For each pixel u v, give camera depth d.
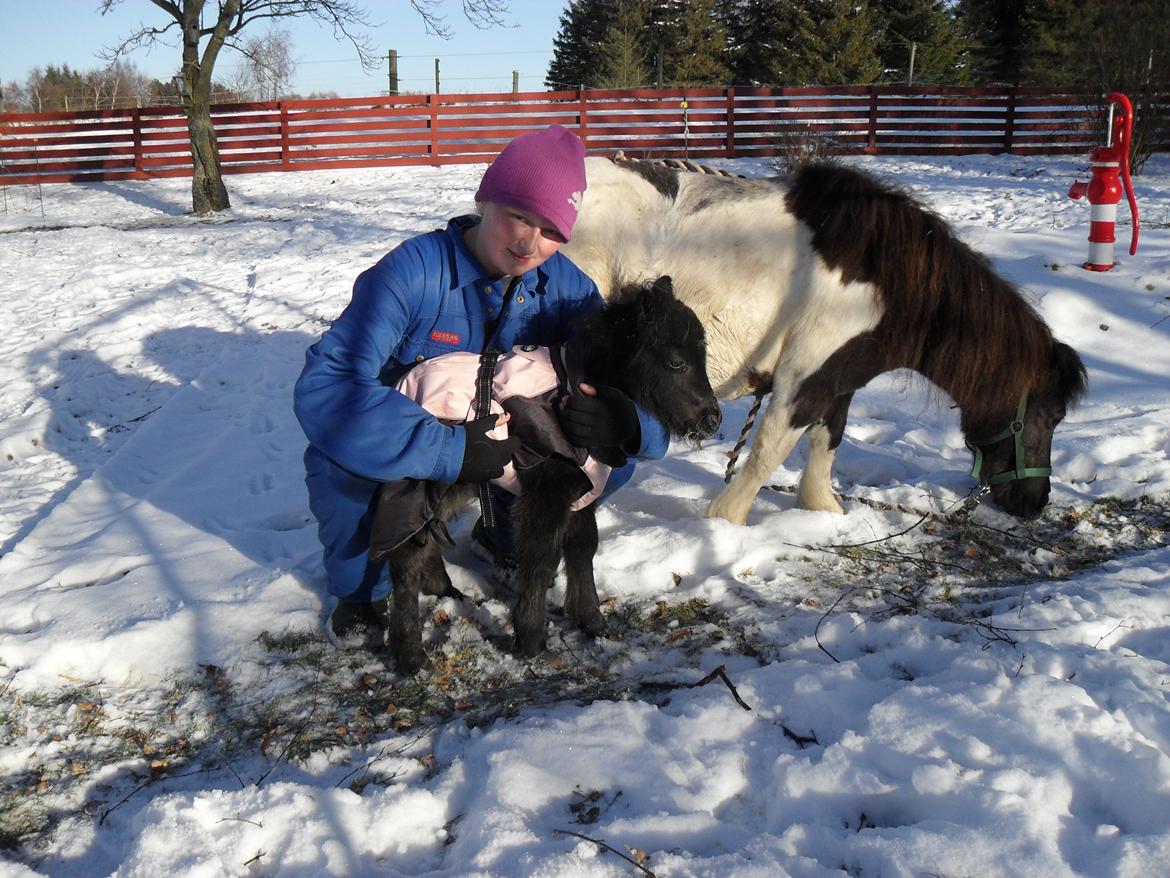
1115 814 2.37
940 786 2.41
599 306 3.43
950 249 3.82
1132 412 5.68
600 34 43.62
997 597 3.64
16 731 2.98
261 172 20.12
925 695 2.79
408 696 3.12
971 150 19.23
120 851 2.46
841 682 2.96
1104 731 2.57
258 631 3.45
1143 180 14.94
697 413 3.17
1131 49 15.41
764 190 3.96
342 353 3.08
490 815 2.41
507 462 3.05
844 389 3.95
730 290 3.94
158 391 6.82
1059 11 27.00
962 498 4.51
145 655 3.31
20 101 43.72
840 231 3.77
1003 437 4.09
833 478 4.95
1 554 4.35
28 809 2.65
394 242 11.81
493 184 3.00
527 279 3.35
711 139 19.59
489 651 3.38
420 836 2.45
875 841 2.26
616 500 4.57
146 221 15.48
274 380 6.74
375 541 3.02
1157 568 3.81
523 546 3.20
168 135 20.31
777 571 3.85
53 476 5.41
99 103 37.56
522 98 19.98
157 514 4.54
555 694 3.12
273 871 2.34
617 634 3.48
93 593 3.71
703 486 4.73
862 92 19.44
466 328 3.34
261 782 2.71
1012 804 2.31
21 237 13.70
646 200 4.10
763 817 2.49
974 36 34.41
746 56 40.09
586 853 2.26
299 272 10.11
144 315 8.60
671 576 3.81
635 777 2.57
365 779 2.69
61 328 8.40
